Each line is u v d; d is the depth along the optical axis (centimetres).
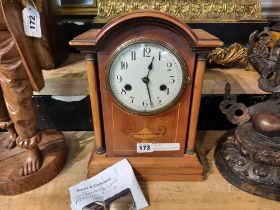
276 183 69
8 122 76
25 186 70
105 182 71
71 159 83
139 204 68
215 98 90
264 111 72
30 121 67
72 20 95
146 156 74
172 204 68
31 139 69
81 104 91
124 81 62
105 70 62
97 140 73
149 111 66
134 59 60
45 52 65
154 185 74
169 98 65
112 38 58
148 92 64
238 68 94
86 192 70
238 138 74
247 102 90
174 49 59
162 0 85
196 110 67
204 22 85
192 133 71
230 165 75
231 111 76
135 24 57
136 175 74
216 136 93
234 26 86
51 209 67
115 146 73
